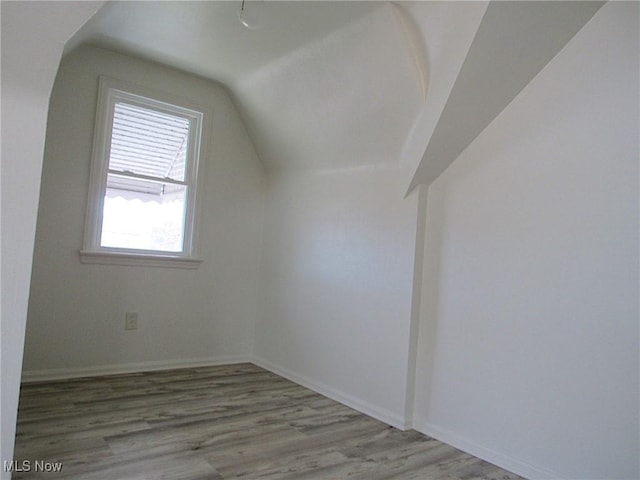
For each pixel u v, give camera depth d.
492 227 2.24
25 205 1.50
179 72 3.37
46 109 1.52
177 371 3.37
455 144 2.36
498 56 1.93
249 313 3.84
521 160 2.12
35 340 2.89
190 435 2.23
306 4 2.21
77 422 2.28
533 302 2.04
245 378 3.33
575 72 1.93
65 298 2.99
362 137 2.82
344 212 3.07
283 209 3.67
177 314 3.46
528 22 1.82
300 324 3.36
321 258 3.23
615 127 1.79
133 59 3.17
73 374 3.02
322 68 2.68
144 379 3.10
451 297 2.41
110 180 3.19
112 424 2.29
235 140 3.71
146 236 3.35
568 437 1.88
